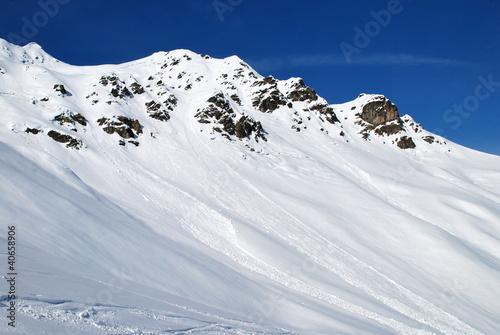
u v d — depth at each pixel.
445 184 73.94
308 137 90.06
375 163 81.38
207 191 48.38
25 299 8.48
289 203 50.44
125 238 23.56
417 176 77.69
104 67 116.44
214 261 28.92
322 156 79.56
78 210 24.00
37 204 21.67
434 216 58.09
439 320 31.44
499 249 50.75
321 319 22.34
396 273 39.22
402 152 103.62
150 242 25.36
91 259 18.17
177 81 106.12
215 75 109.31
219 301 20.17
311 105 106.44
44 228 19.08
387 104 110.88
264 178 58.34
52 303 8.88
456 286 39.03
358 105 115.88
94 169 44.62
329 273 35.06
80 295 10.55
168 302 14.40
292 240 40.84
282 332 15.52
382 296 33.41
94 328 8.14
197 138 65.81
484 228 55.47
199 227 38.12
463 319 32.94
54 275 11.77
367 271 37.97
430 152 107.62
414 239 46.69
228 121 72.00
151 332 9.04
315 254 38.75
